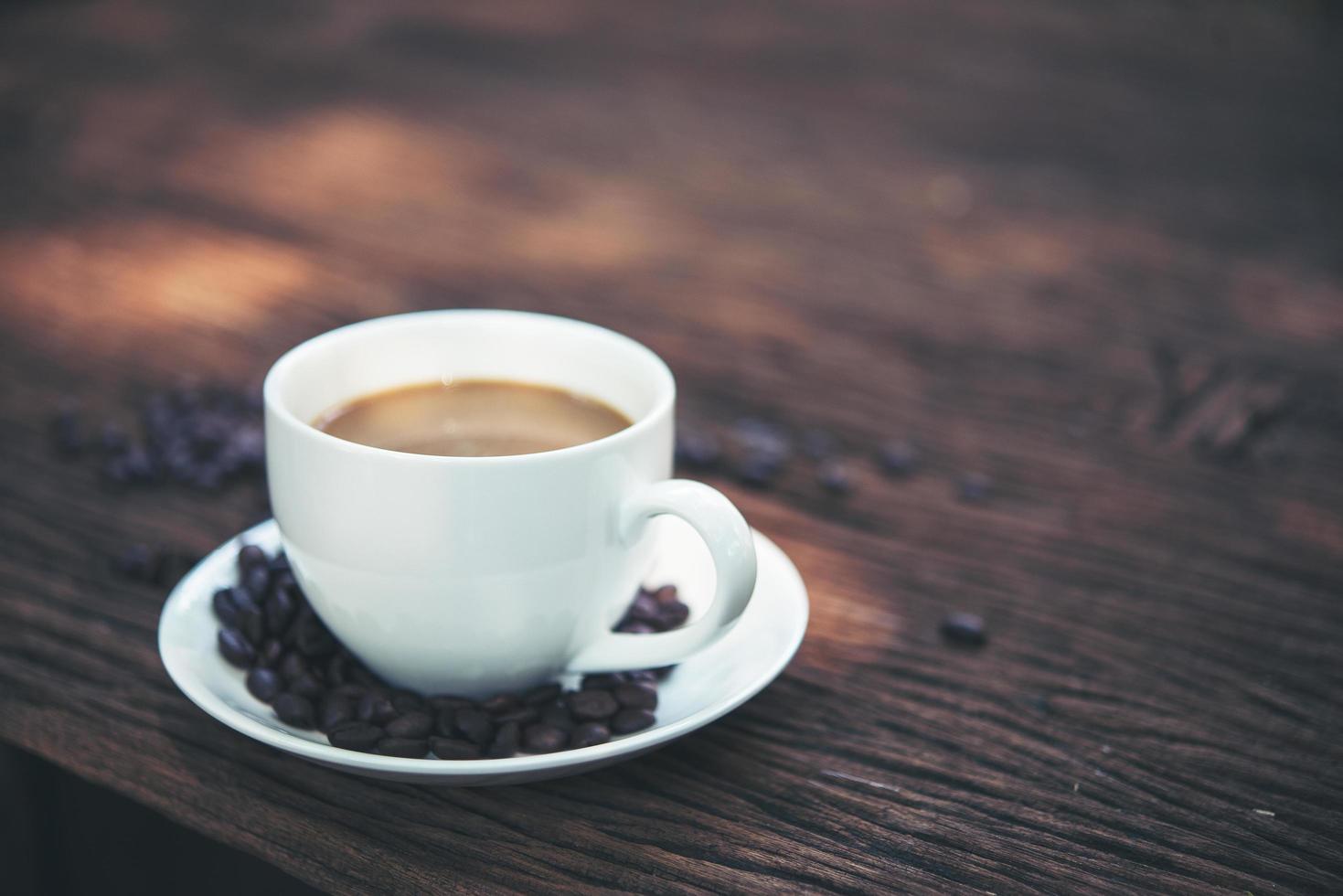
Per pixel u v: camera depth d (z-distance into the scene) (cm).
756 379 75
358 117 123
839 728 51
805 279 92
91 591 55
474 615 47
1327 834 48
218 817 47
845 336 81
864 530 61
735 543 46
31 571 56
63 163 104
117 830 49
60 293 79
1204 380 76
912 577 58
